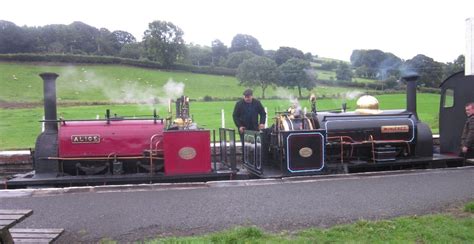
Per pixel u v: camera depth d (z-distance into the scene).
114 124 9.14
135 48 62.69
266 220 5.75
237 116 10.51
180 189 7.70
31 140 18.25
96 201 6.89
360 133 9.87
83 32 70.75
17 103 38.84
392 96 32.12
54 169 9.09
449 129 11.68
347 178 8.59
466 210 5.97
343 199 6.80
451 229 5.11
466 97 11.16
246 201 6.75
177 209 6.36
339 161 9.97
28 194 7.40
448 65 34.75
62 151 8.87
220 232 5.22
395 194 7.07
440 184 7.80
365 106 10.54
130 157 9.01
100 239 5.14
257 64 39.78
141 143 9.05
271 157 10.00
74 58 56.34
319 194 7.16
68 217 6.02
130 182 8.88
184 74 54.84
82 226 5.62
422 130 10.47
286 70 38.81
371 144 9.91
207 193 7.34
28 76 50.69
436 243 4.69
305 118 9.60
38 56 56.59
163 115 29.12
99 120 9.32
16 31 63.12
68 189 7.62
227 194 7.25
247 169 9.88
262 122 10.39
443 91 11.89
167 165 8.91
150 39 55.59
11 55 56.03
